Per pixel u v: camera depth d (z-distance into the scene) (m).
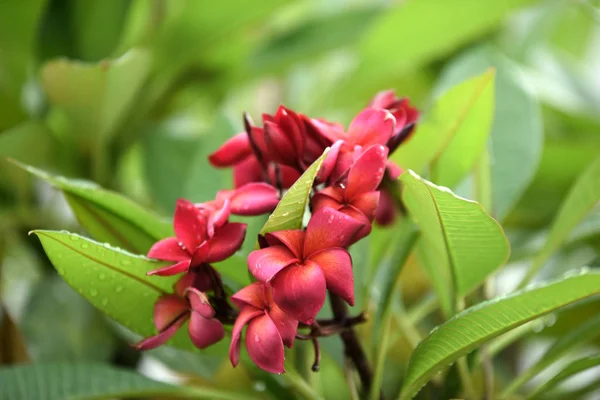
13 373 1.00
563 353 0.97
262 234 0.83
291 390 1.02
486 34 1.59
